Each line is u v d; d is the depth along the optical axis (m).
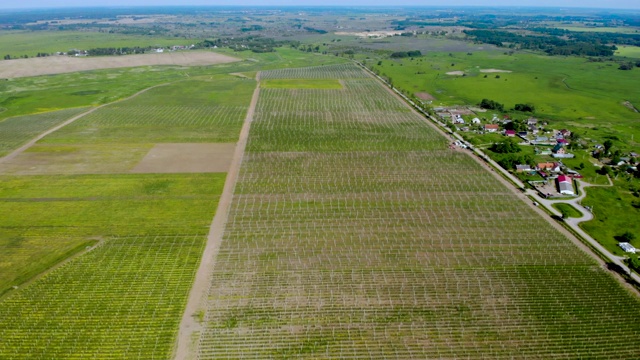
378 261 80.94
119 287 73.56
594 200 105.25
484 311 69.19
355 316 67.94
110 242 85.75
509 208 100.12
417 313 68.56
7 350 62.00
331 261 80.88
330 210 98.62
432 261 81.00
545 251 84.25
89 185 109.25
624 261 81.62
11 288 73.31
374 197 104.81
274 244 85.88
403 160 127.50
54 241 86.06
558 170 121.06
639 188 112.19
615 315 68.75
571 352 62.28
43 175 114.69
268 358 60.69
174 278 75.69
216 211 97.69
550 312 69.19
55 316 67.69
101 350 61.81
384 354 61.47
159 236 87.81
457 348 62.56
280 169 120.31
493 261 81.19
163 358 60.50
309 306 69.81
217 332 64.75
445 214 97.19
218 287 73.69
